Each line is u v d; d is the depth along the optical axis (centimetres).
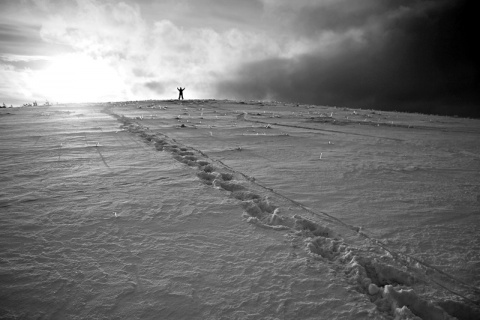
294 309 237
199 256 305
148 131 1072
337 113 2147
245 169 632
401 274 289
